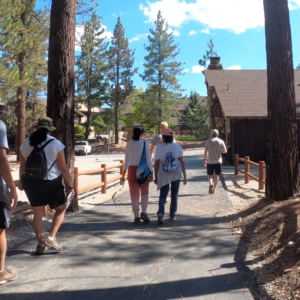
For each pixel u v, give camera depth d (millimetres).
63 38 6477
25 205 6031
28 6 21016
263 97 18359
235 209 6805
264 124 17250
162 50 42188
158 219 5938
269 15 6320
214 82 20250
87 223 6082
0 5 17141
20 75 18578
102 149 43719
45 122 4355
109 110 51219
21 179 4316
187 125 57844
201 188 9688
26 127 29781
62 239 5133
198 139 53375
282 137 6211
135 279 3787
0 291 3486
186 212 6840
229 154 17219
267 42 6379
